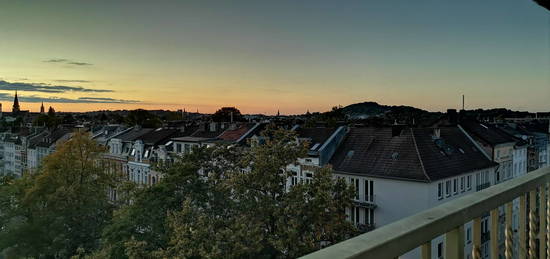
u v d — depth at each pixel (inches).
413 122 1865.2
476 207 77.5
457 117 1465.3
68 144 982.4
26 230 866.1
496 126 1649.9
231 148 752.3
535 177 104.0
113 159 2000.5
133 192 820.0
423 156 1007.6
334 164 1106.7
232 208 647.1
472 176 1112.8
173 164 760.3
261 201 604.7
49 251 875.4
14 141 3570.4
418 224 62.8
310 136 1232.2
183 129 1866.4
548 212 110.2
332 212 597.6
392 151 1054.4
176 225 567.2
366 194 1031.0
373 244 53.7
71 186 930.7
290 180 1196.5
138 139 1836.9
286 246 567.8
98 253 678.5
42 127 3570.4
